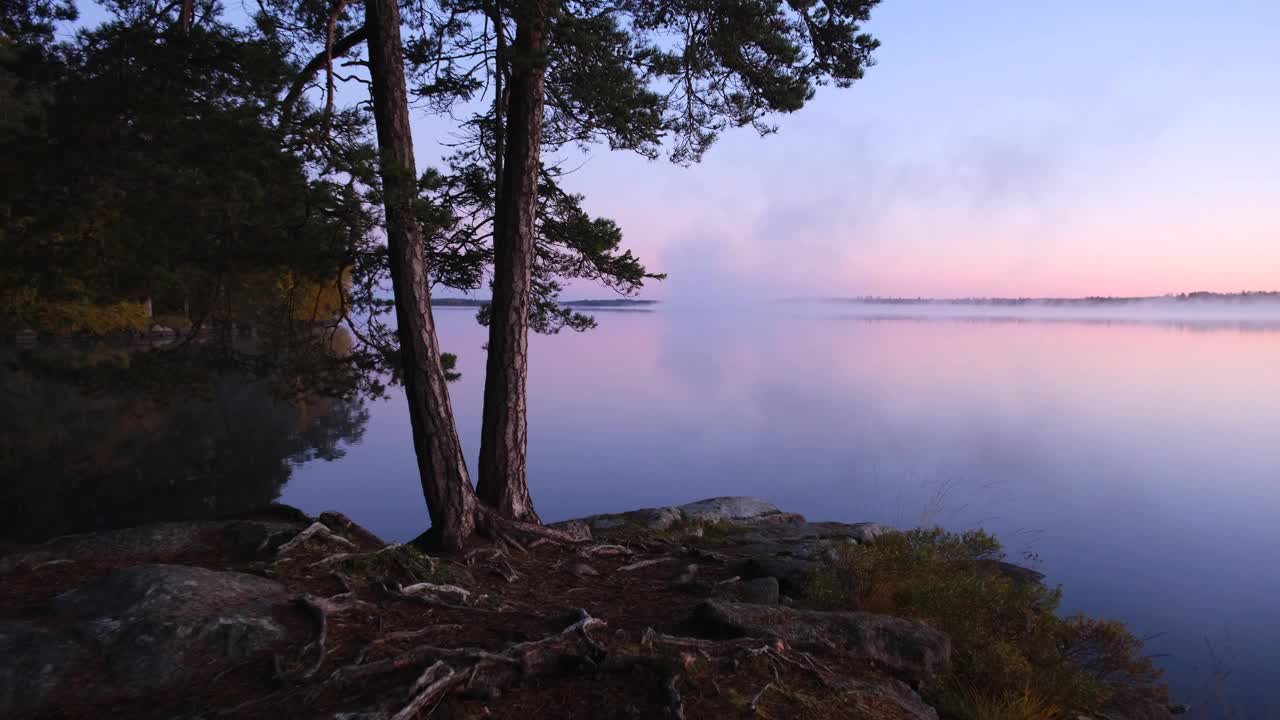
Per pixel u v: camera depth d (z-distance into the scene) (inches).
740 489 738.8
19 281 322.7
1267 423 1266.0
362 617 185.6
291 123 241.0
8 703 135.6
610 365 2674.7
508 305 319.0
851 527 434.6
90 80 271.3
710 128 400.2
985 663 203.2
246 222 287.1
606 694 149.9
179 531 244.8
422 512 661.9
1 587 198.1
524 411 325.7
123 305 1535.4
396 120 264.7
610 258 401.4
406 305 273.4
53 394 1533.0
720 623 192.2
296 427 1272.1
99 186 294.5
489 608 209.0
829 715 151.9
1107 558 492.4
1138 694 233.3
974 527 574.2
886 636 195.8
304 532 235.8
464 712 139.2
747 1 336.2
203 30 257.8
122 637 155.4
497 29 319.3
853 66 356.5
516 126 314.8
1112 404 1555.1
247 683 146.6
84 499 714.2
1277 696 285.4
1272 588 426.9
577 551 304.5
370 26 263.3
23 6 307.6
